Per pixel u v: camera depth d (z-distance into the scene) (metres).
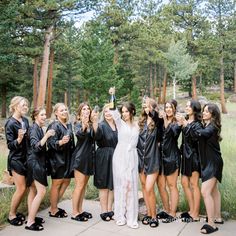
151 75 48.28
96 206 6.48
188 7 41.91
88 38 31.02
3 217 5.59
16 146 5.30
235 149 10.80
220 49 42.38
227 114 37.00
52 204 5.86
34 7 22.08
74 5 23.36
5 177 6.85
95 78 29.34
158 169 5.50
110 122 5.81
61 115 5.71
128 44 40.50
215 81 57.78
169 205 5.95
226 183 6.71
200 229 5.31
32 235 5.10
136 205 5.50
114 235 5.11
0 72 27.36
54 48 31.44
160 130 5.59
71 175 5.78
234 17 42.38
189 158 5.52
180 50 39.94
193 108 5.45
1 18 18.75
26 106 5.53
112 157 5.72
